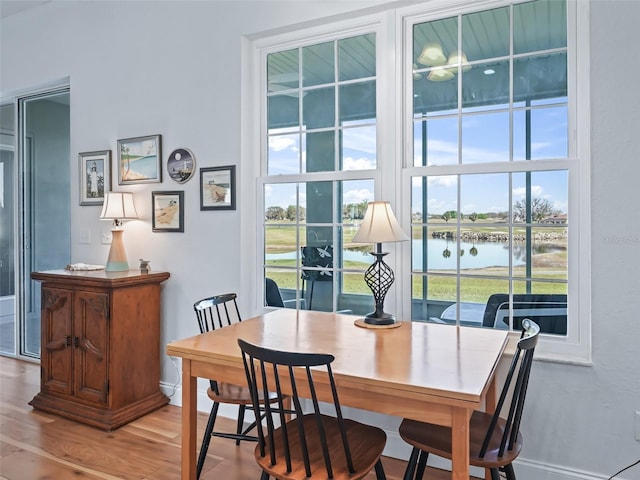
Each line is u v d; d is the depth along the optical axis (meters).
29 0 3.53
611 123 1.94
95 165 3.37
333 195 2.63
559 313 2.12
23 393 3.16
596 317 1.98
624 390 1.93
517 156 2.21
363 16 2.52
